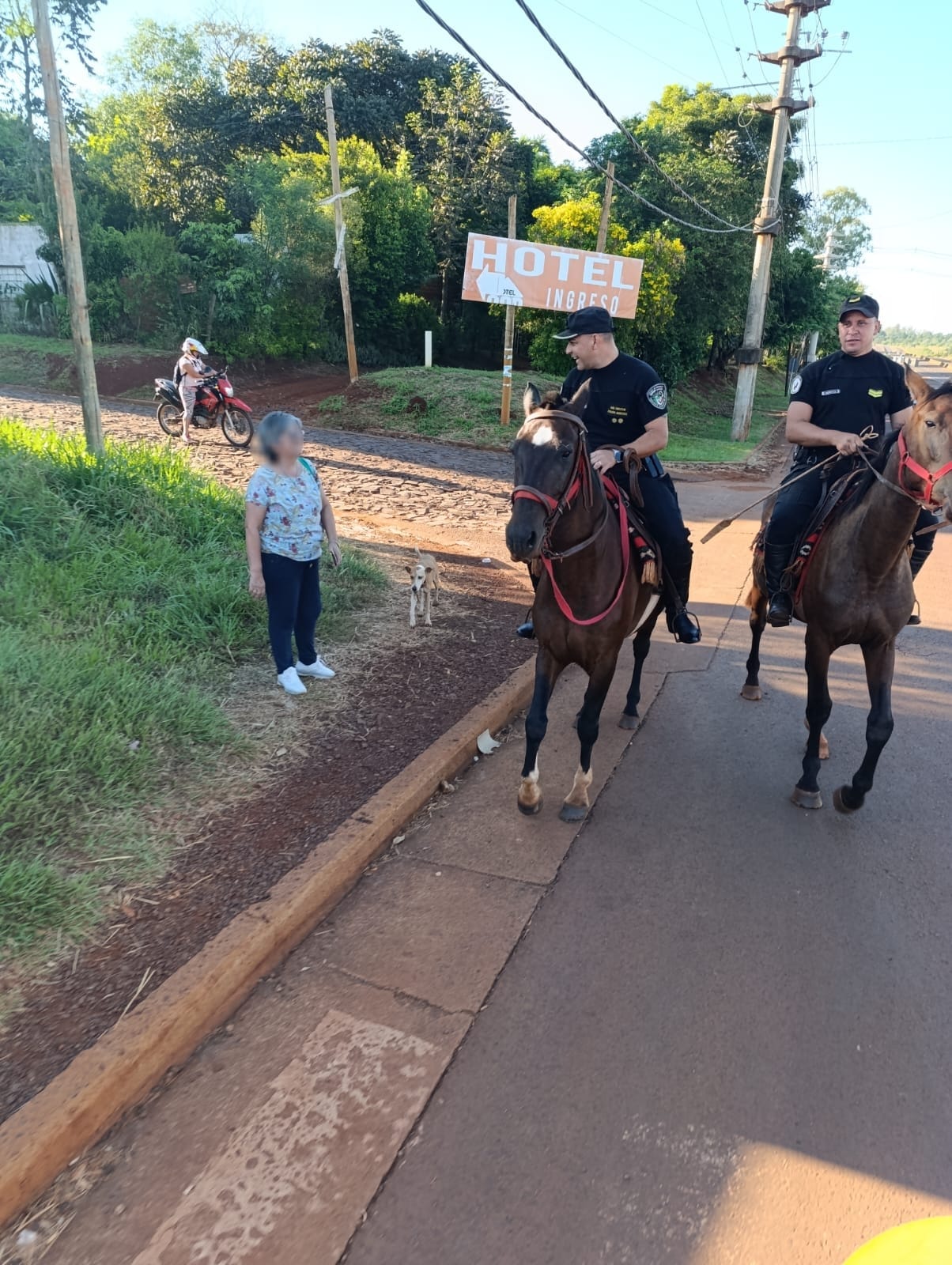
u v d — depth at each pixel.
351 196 27.91
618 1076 2.87
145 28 35.47
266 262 25.45
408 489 13.05
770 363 57.25
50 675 4.39
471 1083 2.82
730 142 33.56
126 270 24.89
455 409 20.17
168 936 3.23
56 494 6.61
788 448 25.05
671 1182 2.50
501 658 6.43
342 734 5.00
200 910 3.40
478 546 9.84
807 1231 2.37
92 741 4.11
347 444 17.12
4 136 32.38
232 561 6.59
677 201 28.39
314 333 27.58
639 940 3.55
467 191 33.47
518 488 3.53
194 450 13.79
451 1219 2.37
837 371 4.84
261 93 33.28
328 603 6.80
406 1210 2.39
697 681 6.59
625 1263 2.27
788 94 21.31
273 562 5.12
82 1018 2.82
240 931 3.24
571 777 4.96
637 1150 2.59
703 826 4.46
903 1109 2.77
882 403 4.75
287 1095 2.75
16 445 7.42
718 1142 2.63
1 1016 2.79
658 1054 2.96
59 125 7.08
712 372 43.66
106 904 3.35
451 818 4.47
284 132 33.09
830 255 51.81
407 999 3.19
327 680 5.66
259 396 22.97
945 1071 2.94
